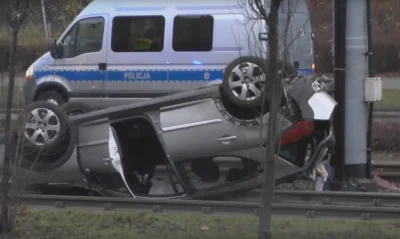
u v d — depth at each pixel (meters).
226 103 19.06
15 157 16.88
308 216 18.31
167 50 28.81
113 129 19.59
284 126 18.16
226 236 16.33
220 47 27.95
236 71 18.77
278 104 14.33
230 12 27.86
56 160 19.56
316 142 19.77
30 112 19.14
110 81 29.78
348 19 21.50
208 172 20.16
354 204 19.69
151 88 29.17
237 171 19.92
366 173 21.92
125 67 29.55
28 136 19.19
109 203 19.16
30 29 32.34
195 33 28.38
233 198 20.25
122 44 29.61
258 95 18.62
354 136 21.69
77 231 16.83
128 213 18.44
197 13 28.30
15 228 16.88
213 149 19.09
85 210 18.91
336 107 21.58
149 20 29.16
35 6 18.47
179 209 18.86
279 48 14.66
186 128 19.02
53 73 30.69
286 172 19.44
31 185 21.27
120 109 19.36
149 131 20.44
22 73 19.98
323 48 60.06
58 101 30.67
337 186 21.66
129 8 29.58
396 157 28.25
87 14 30.27
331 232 16.70
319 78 20.06
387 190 22.67
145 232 16.81
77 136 19.45
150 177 21.20
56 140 19.19
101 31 29.95
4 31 15.99
